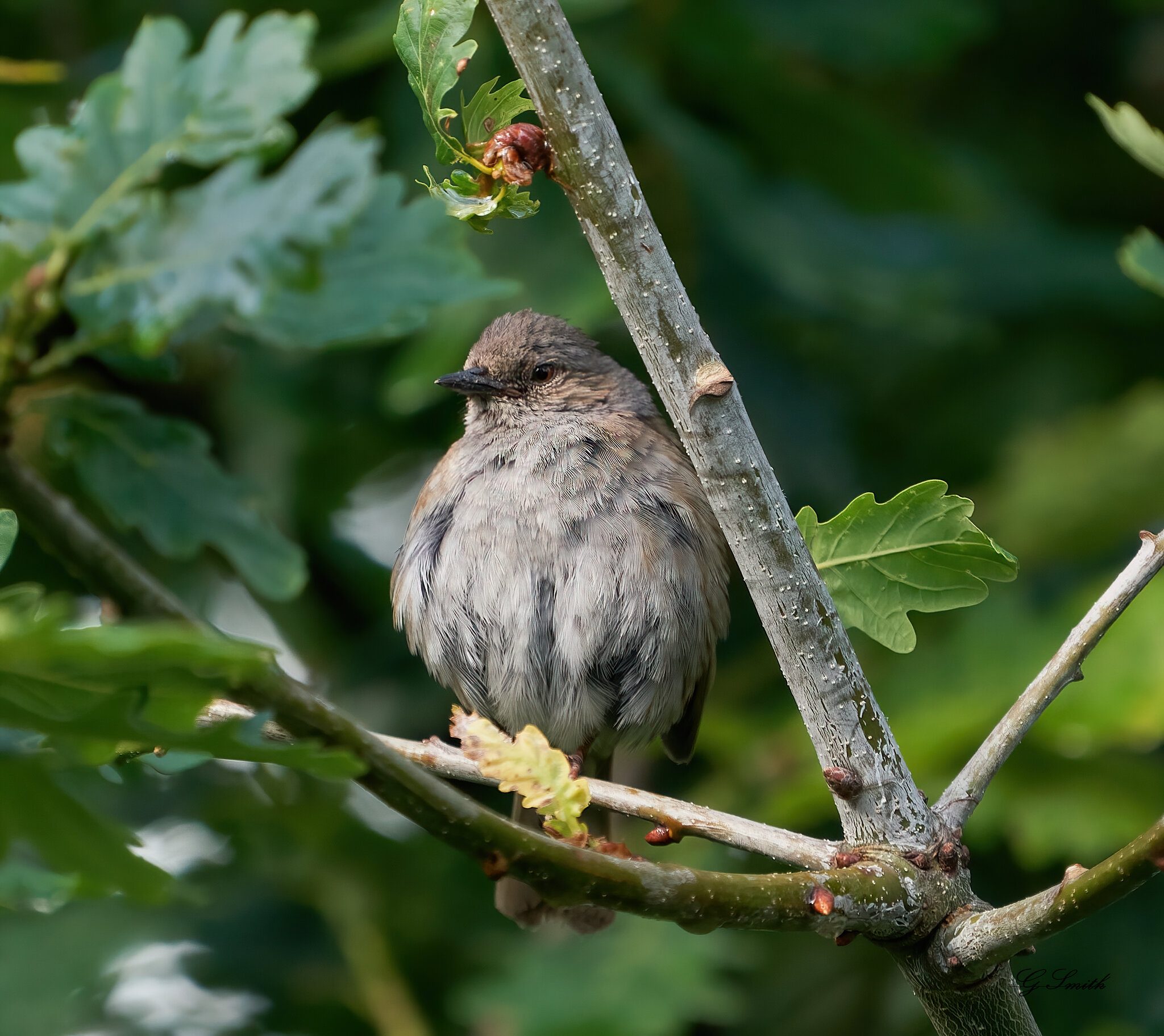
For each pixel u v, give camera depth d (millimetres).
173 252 4277
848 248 10828
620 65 10211
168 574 11102
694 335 5020
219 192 4355
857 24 11055
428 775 4059
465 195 4633
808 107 10844
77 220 4273
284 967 10641
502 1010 9203
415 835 11148
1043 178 12836
